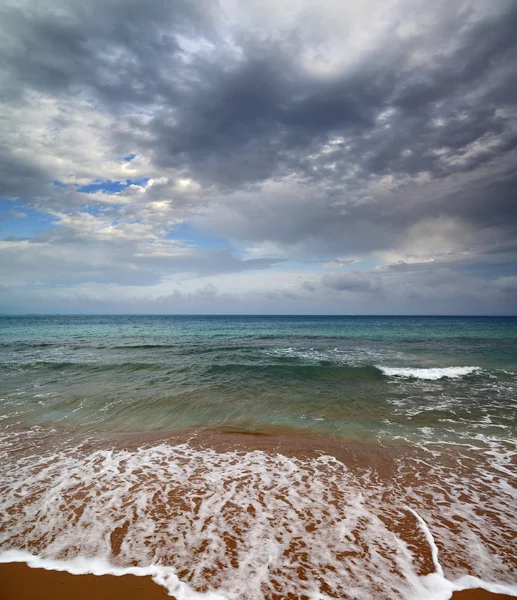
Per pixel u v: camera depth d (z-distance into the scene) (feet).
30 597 10.63
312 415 30.63
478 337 105.19
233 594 10.83
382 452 22.89
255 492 17.48
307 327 165.17
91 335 114.21
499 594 10.93
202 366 50.19
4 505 15.93
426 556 12.69
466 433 26.53
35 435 25.44
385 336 109.09
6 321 232.32
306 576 11.64
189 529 14.24
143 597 10.65
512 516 15.44
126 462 20.99
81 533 13.85
